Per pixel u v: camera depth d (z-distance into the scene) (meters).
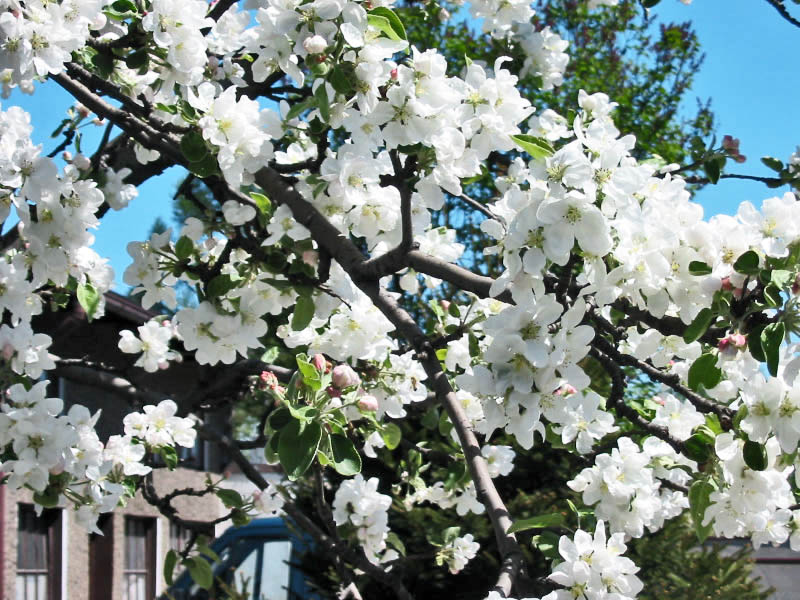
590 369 6.20
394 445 3.84
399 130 2.59
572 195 2.05
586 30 13.17
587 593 2.20
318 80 2.59
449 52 11.91
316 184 2.98
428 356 2.89
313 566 7.45
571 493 6.62
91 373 4.58
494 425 2.23
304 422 2.30
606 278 2.21
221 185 3.51
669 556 6.49
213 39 3.94
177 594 7.85
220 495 4.39
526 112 2.88
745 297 2.25
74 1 2.82
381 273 2.93
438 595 7.10
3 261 3.33
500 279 2.21
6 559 8.94
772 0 3.85
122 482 3.67
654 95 12.87
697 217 2.34
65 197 3.20
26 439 2.98
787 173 4.13
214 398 4.82
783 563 8.27
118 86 3.39
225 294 3.24
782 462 2.52
